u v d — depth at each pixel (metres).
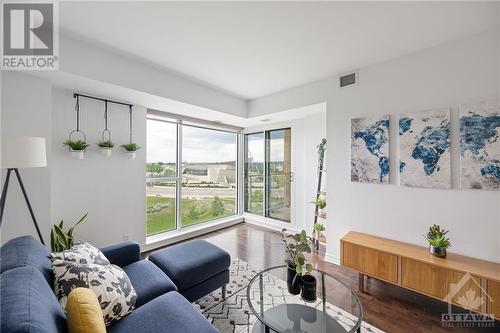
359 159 2.67
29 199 2.04
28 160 1.66
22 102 1.99
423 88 2.27
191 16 1.77
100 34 2.01
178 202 3.83
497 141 1.89
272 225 4.40
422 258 1.98
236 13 1.74
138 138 3.08
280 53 2.35
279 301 1.63
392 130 2.46
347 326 1.44
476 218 2.00
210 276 1.94
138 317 1.29
